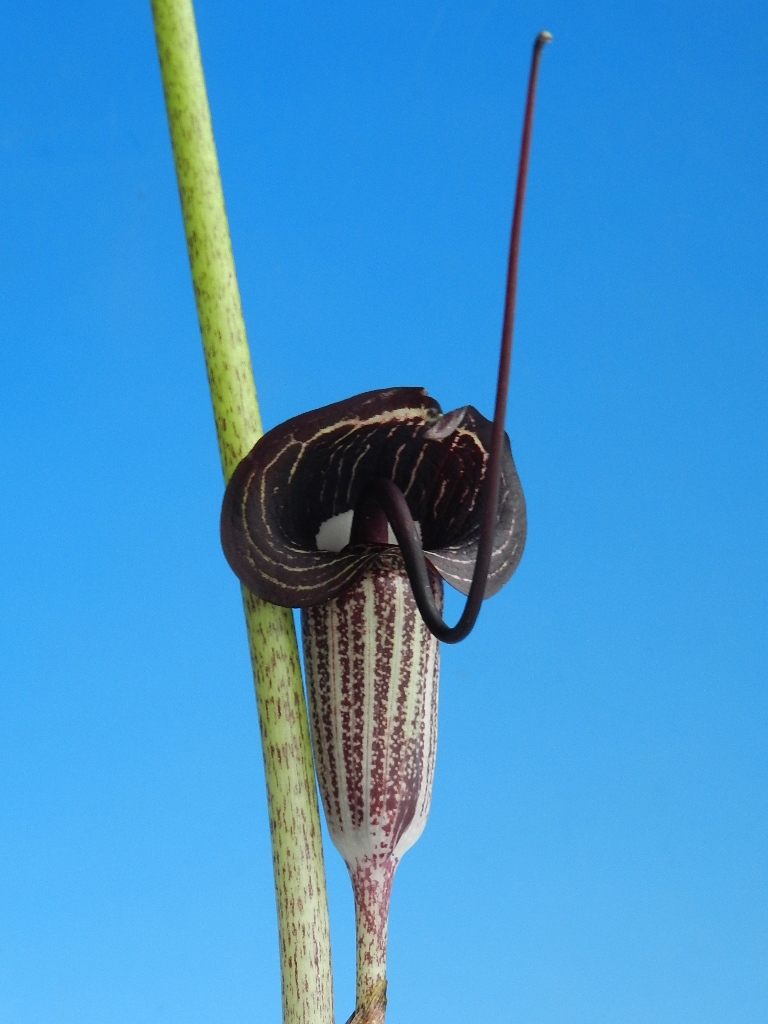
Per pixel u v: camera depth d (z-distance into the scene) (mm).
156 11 487
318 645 496
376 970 491
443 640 470
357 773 491
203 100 489
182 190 489
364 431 494
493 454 449
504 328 442
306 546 497
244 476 483
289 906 488
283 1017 489
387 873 494
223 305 489
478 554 454
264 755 492
